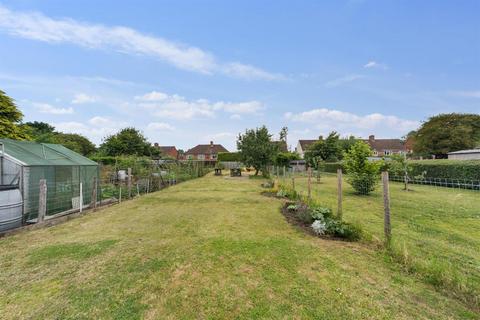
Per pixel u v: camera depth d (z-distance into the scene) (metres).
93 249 4.55
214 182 18.83
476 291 2.99
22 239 5.16
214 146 61.03
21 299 2.91
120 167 16.83
